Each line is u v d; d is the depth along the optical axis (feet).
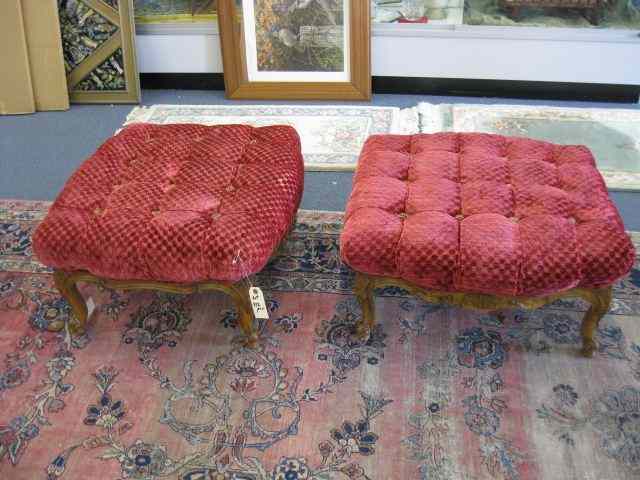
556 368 5.01
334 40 8.77
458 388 4.88
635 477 4.27
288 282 5.87
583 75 8.86
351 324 5.43
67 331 5.43
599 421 4.62
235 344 5.27
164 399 4.85
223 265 4.62
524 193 4.99
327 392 4.87
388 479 4.28
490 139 5.71
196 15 8.96
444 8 8.57
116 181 5.28
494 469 4.33
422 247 4.55
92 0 8.63
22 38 8.50
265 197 5.02
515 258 4.45
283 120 8.52
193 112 8.81
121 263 4.73
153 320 5.51
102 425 4.67
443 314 5.49
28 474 4.36
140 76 9.50
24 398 4.88
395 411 4.72
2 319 5.57
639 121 8.34
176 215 4.83
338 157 7.69
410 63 9.00
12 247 6.38
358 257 4.67
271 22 8.75
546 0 8.38
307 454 4.45
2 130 8.50
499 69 8.94
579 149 5.60
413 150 5.66
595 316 4.84
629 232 6.41
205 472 4.35
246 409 4.76
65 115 8.89
